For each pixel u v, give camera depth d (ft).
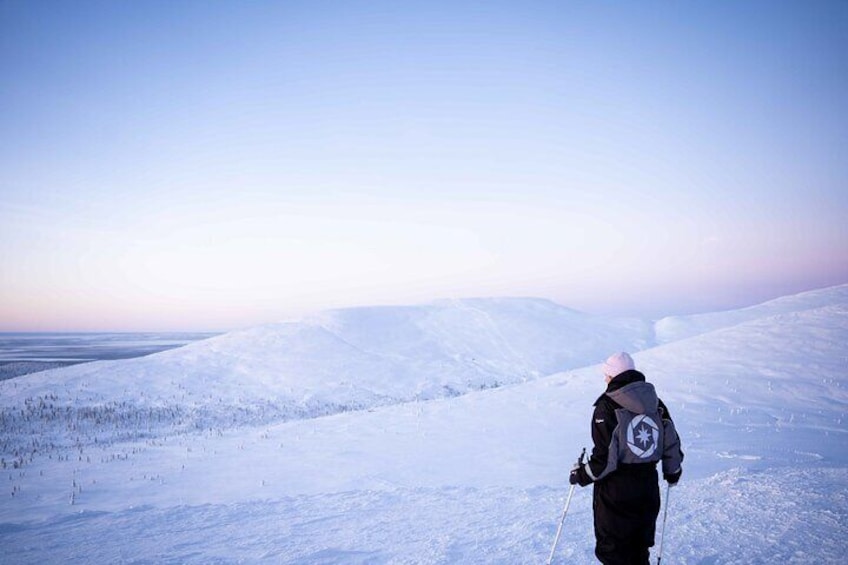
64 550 20.80
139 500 44.19
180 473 54.80
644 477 10.85
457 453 53.62
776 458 40.06
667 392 70.23
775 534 15.08
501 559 14.87
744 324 102.47
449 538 17.72
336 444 63.87
